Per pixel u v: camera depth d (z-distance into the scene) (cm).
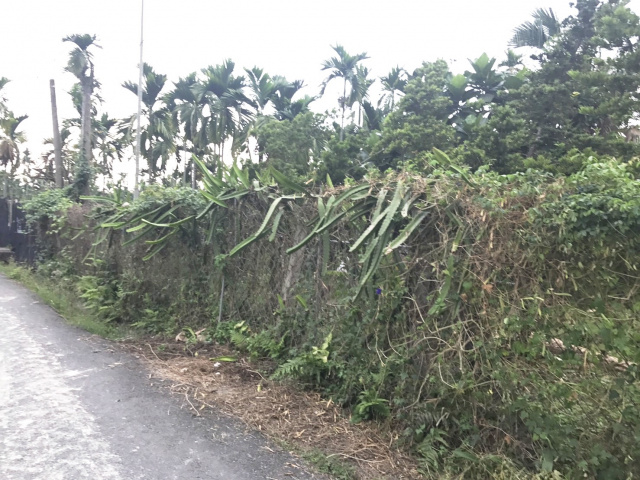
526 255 316
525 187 331
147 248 708
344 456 346
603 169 311
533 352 307
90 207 914
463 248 351
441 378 346
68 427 367
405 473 331
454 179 379
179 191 673
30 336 612
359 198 429
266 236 556
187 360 539
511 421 325
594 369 293
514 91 1504
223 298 610
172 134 3030
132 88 3031
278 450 352
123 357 544
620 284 289
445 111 1675
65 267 955
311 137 2122
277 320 531
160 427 376
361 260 395
